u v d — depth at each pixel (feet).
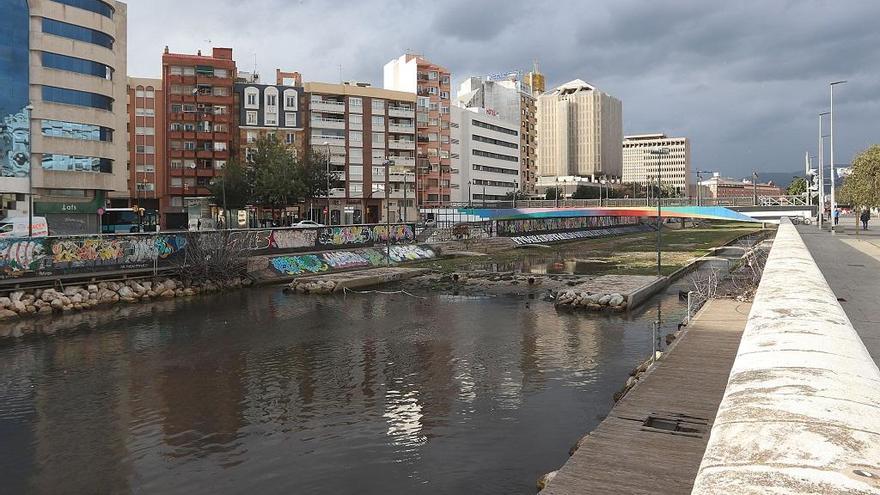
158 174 321.11
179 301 120.57
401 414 54.80
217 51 331.77
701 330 65.98
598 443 35.47
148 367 71.97
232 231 147.13
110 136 210.59
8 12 181.68
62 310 107.65
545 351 77.36
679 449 34.42
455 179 430.20
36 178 189.88
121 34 221.87
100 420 54.44
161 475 43.34
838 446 8.38
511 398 58.54
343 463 44.55
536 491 39.14
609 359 72.90
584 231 349.82
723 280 130.62
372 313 106.83
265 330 92.73
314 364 72.59
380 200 358.02
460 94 534.37
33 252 110.63
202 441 49.34
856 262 87.81
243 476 42.86
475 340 84.33
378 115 356.59
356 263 175.32
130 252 126.00
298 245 167.12
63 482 42.50
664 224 478.59
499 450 46.06
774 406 10.05
